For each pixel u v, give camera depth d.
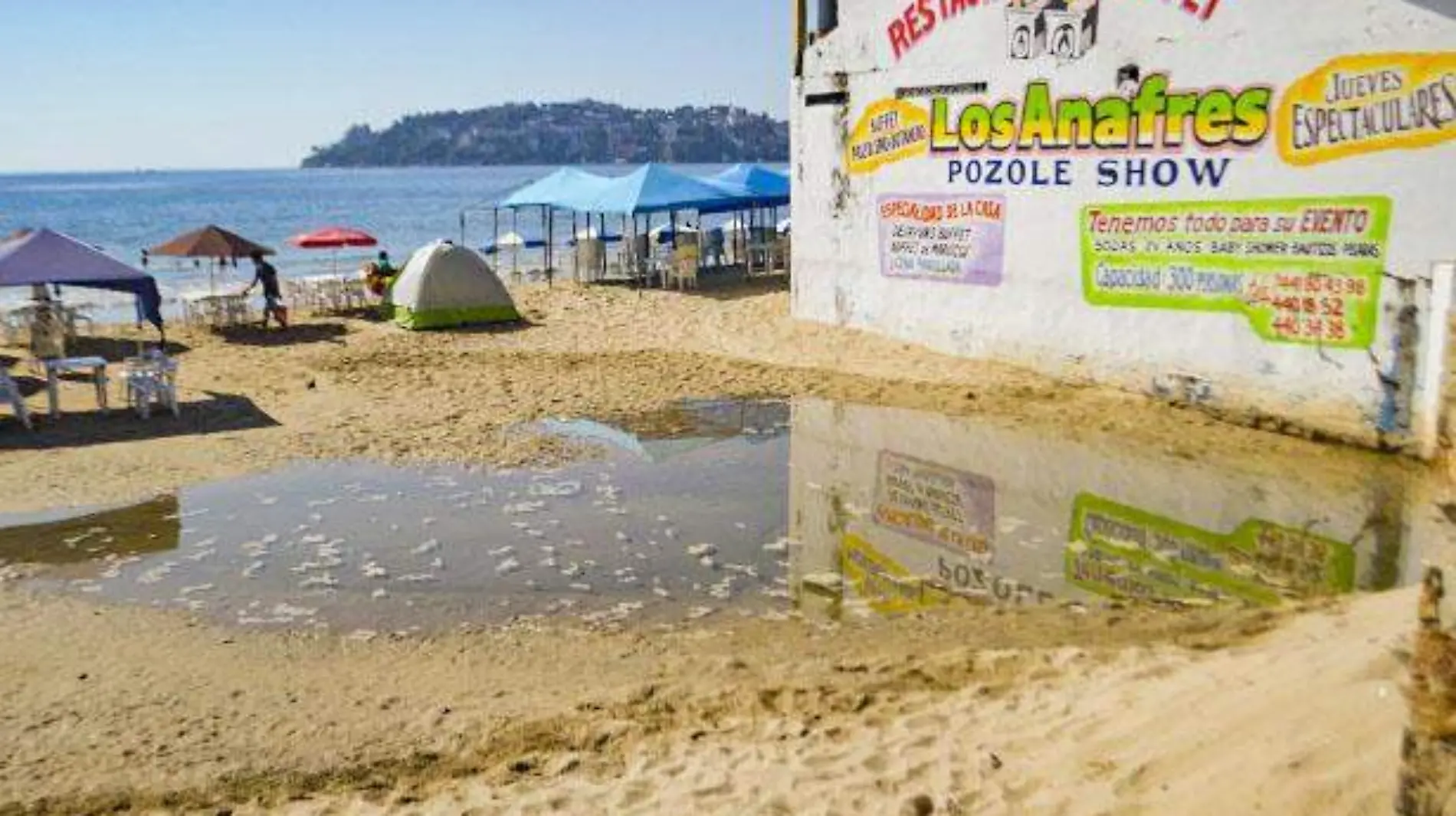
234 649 7.27
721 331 19.34
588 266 26.66
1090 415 13.12
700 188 25.56
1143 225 13.21
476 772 5.61
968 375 15.20
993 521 9.61
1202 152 12.41
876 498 10.37
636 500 10.43
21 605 8.02
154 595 8.20
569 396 14.89
